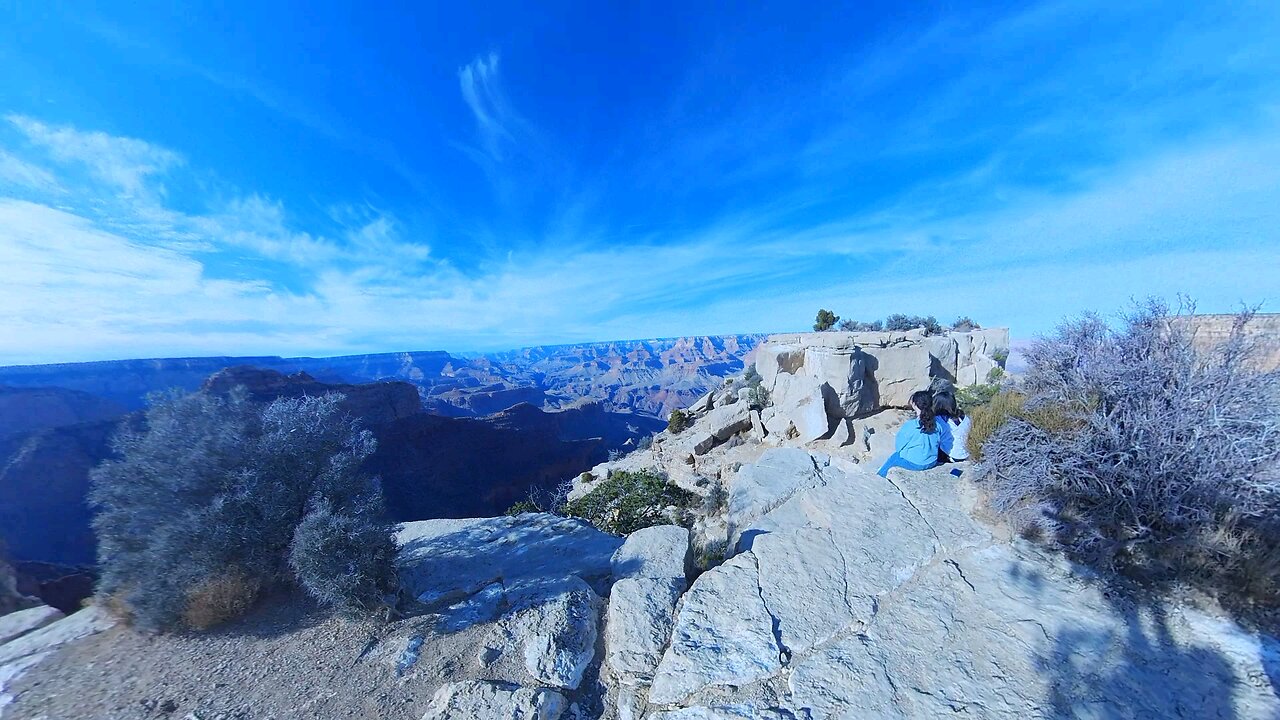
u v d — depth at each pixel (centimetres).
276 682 407
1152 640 271
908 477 504
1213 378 307
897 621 329
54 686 412
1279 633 258
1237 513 281
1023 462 376
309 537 471
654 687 327
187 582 499
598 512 1295
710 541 603
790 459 708
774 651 325
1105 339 385
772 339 2711
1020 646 286
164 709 379
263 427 618
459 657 422
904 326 2641
